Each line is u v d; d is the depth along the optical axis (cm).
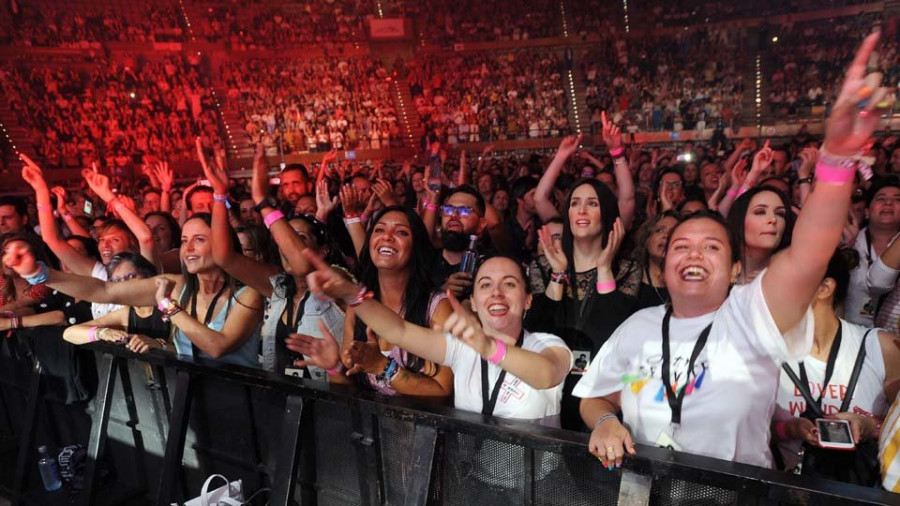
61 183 1912
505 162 1372
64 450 356
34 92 2042
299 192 624
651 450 168
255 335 322
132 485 339
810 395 219
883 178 389
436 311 262
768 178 515
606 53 2431
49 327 361
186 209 629
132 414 325
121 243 436
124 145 2056
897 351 215
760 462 182
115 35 2283
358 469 237
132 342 304
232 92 2345
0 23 2095
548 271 340
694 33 2391
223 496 267
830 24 2242
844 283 254
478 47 2577
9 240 286
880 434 180
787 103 2150
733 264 191
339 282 198
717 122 2112
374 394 225
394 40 2602
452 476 212
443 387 246
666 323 196
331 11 2583
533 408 220
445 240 392
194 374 281
